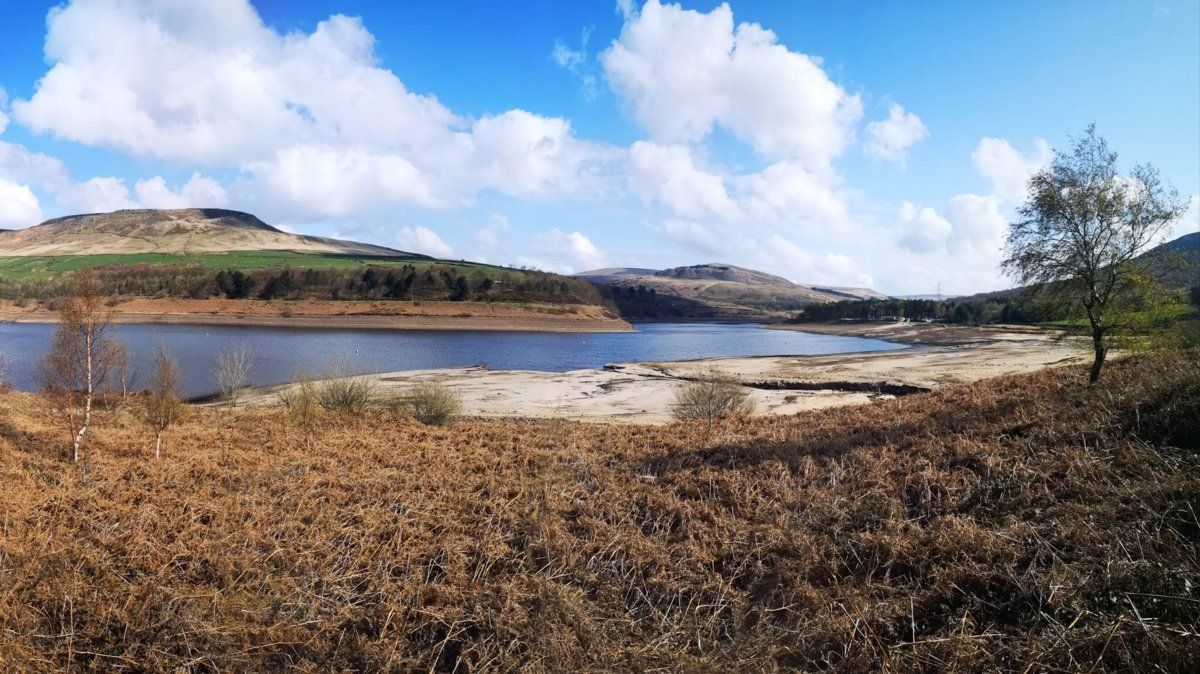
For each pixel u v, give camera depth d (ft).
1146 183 46.06
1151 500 21.65
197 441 46.96
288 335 247.50
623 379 124.98
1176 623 16.29
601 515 28.25
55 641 19.85
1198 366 32.07
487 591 21.95
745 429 48.91
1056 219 47.57
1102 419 30.01
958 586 19.60
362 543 25.67
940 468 29.50
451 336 273.95
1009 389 49.21
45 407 51.90
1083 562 19.33
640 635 19.77
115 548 25.13
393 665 18.74
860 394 99.81
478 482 33.94
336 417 60.64
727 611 20.90
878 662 17.28
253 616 20.84
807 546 23.49
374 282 375.04
